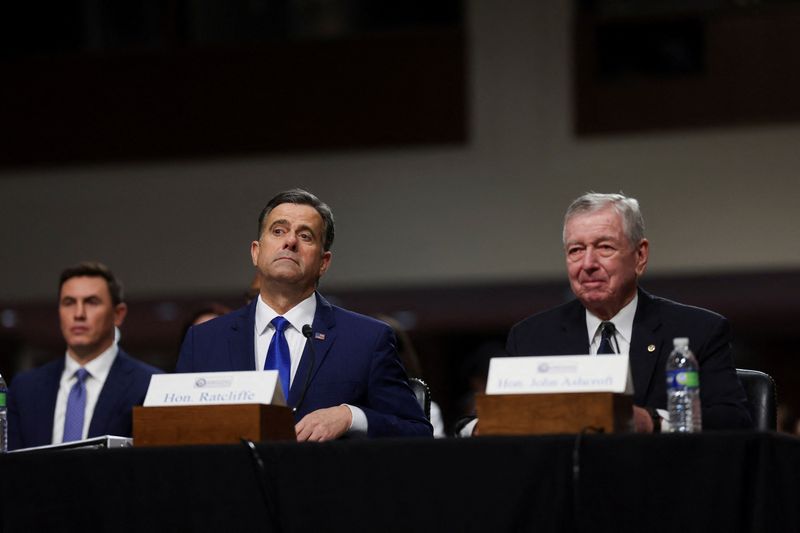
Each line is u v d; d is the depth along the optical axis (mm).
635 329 8523
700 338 8320
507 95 23078
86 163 24141
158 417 6730
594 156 22734
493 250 23016
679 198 22391
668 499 6031
